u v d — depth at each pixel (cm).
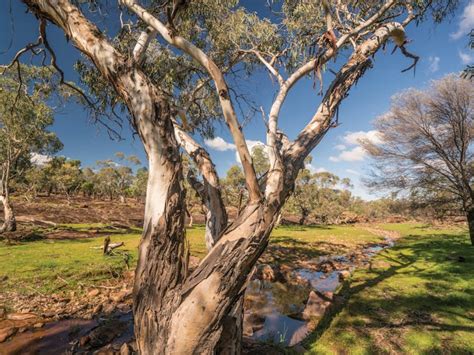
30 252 1133
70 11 270
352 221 4325
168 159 263
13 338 484
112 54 263
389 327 495
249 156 253
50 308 610
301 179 3428
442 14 481
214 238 360
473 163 1391
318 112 344
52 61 331
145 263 255
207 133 718
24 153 1883
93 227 2266
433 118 1390
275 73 352
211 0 530
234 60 569
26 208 2981
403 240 1939
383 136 1538
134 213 3878
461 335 457
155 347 239
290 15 514
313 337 473
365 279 841
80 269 859
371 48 365
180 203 267
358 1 436
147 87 261
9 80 1332
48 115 1639
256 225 250
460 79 1283
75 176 4628
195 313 232
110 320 546
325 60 316
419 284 752
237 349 298
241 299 310
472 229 1365
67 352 440
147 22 271
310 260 1249
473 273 839
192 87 679
